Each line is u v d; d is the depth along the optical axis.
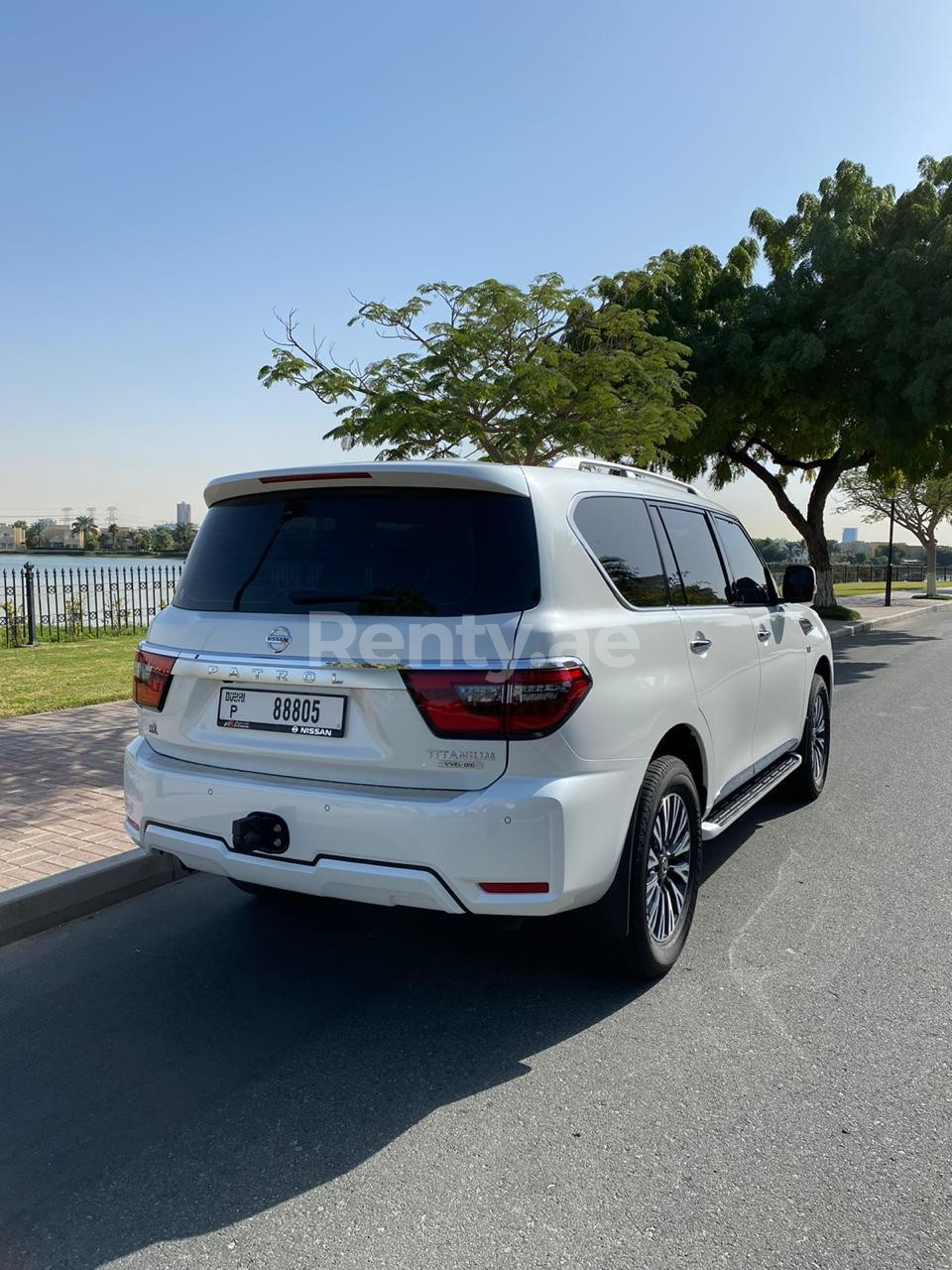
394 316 10.10
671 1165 2.53
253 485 3.46
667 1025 3.31
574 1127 2.71
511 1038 3.23
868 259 17.55
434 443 10.75
